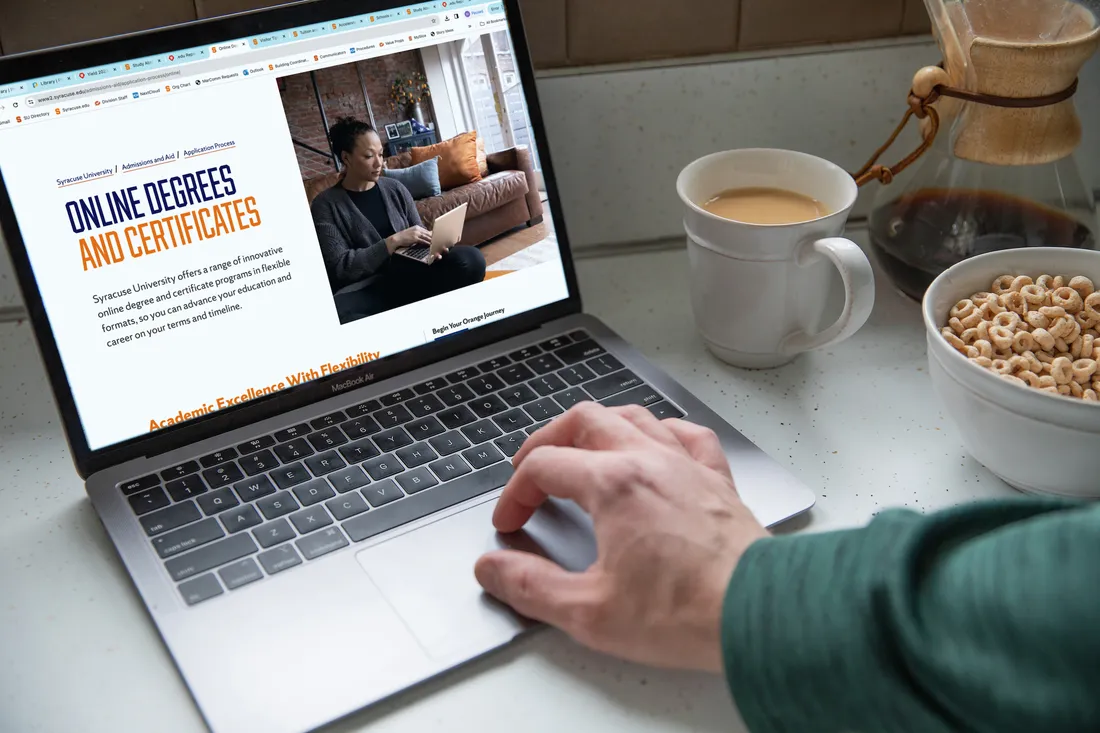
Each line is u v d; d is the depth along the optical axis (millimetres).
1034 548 292
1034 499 342
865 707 315
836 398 669
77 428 565
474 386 645
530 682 465
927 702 304
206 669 458
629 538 418
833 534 355
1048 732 277
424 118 642
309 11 604
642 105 798
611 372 660
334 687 449
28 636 495
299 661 461
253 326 607
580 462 455
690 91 800
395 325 648
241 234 599
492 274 677
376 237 637
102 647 489
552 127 793
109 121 562
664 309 776
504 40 665
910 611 306
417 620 483
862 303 604
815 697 327
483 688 462
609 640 428
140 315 577
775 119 826
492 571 481
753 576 357
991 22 676
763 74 806
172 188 579
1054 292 596
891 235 732
